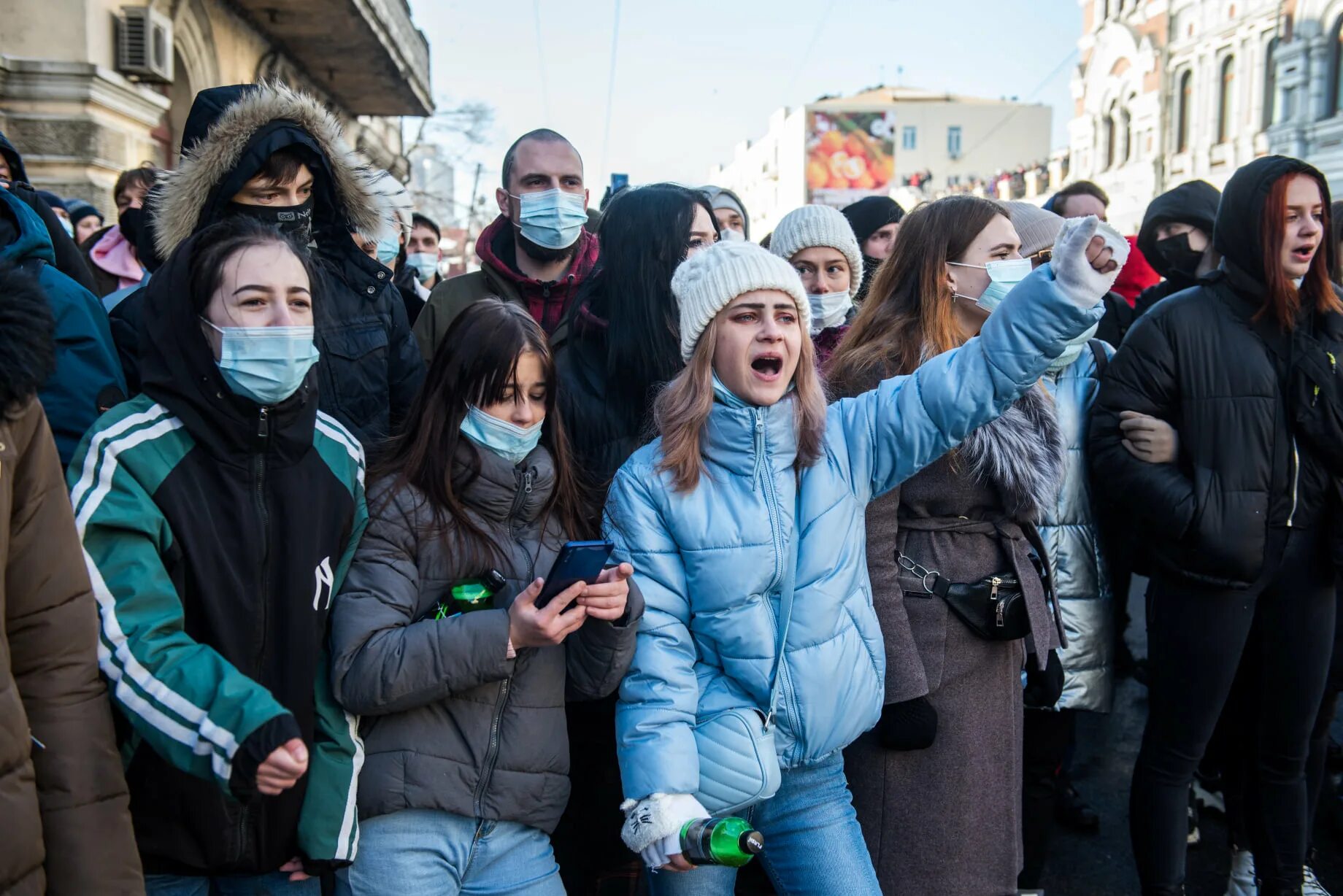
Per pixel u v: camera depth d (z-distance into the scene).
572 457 2.39
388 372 2.85
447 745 2.04
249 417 1.89
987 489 2.53
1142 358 2.90
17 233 2.23
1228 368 2.79
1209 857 3.56
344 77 15.21
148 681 1.70
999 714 2.53
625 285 2.86
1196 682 2.84
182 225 2.50
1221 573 2.77
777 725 2.17
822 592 2.18
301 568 1.93
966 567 2.52
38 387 1.61
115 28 8.60
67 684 1.65
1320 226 2.76
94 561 1.77
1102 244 2.06
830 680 2.15
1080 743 4.55
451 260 19.95
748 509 2.18
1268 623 2.87
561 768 2.17
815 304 3.57
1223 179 28.48
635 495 2.24
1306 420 2.75
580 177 3.53
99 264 4.85
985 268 2.62
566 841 2.77
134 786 1.83
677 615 2.20
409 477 2.14
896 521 2.47
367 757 2.04
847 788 2.35
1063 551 3.21
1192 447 2.81
